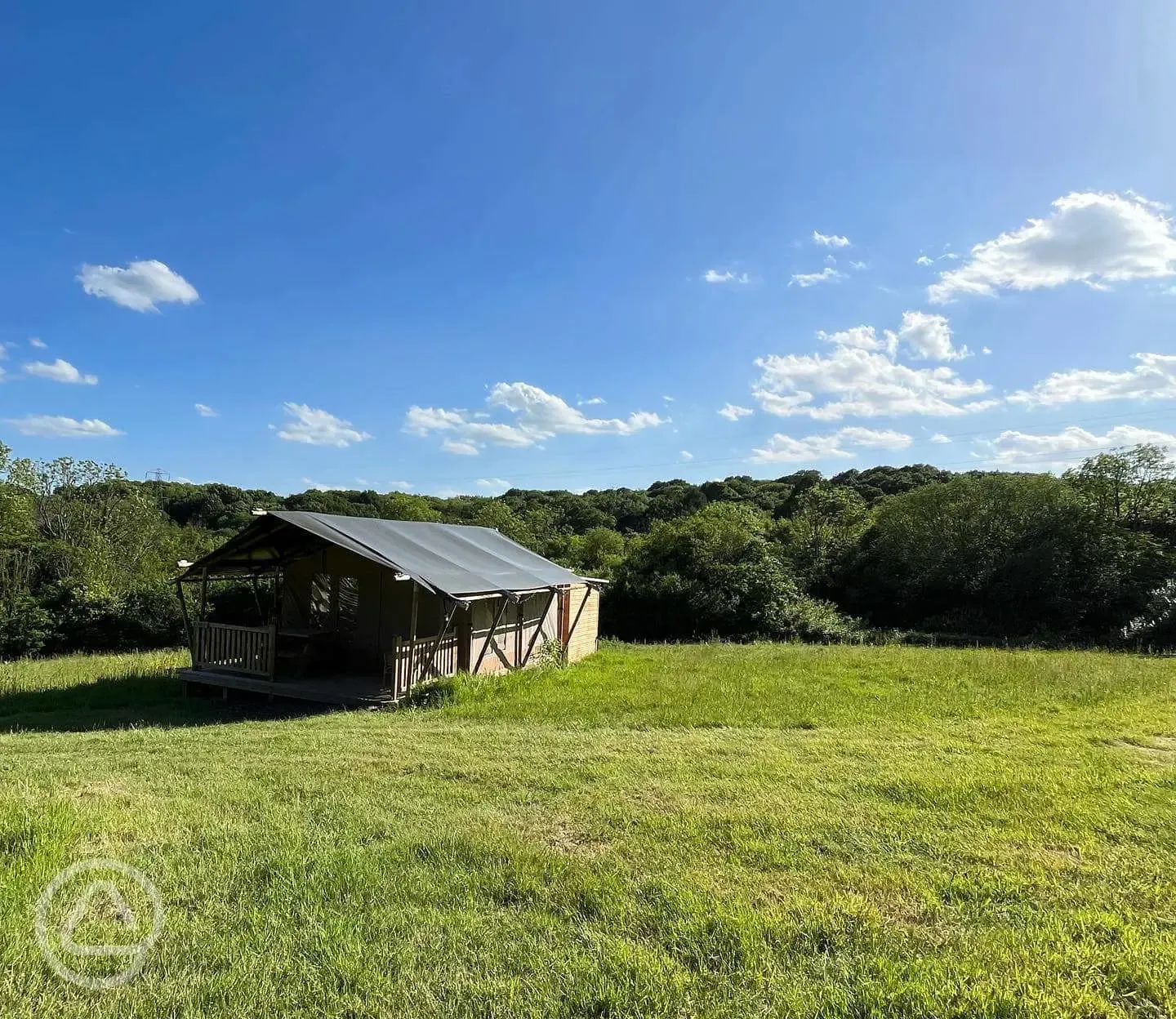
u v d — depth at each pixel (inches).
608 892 144.9
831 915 136.2
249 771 236.4
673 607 1010.1
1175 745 294.8
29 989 105.8
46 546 969.5
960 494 1119.0
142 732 320.2
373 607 518.3
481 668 514.3
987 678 482.9
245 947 119.4
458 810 195.5
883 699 410.6
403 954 119.0
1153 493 1003.3
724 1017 105.0
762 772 241.6
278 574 537.3
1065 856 171.0
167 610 784.9
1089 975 117.1
